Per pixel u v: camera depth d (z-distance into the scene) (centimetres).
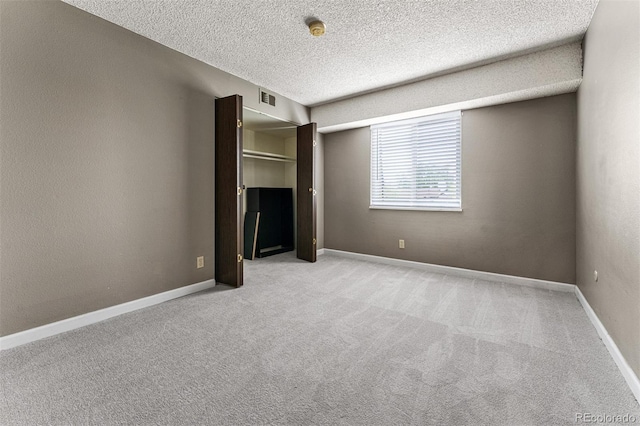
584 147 249
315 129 416
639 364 136
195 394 140
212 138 310
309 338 195
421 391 142
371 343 189
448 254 364
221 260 314
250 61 298
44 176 198
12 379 151
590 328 209
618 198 166
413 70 319
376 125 423
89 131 219
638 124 140
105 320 224
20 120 188
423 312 239
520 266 318
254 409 130
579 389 142
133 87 244
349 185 454
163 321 222
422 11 216
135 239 247
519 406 131
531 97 305
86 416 126
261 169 504
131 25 235
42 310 197
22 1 187
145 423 122
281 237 500
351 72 325
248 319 225
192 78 290
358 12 218
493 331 205
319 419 124
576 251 284
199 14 220
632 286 146
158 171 263
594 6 209
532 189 310
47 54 198
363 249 441
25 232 191
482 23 232
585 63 245
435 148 374
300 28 239
